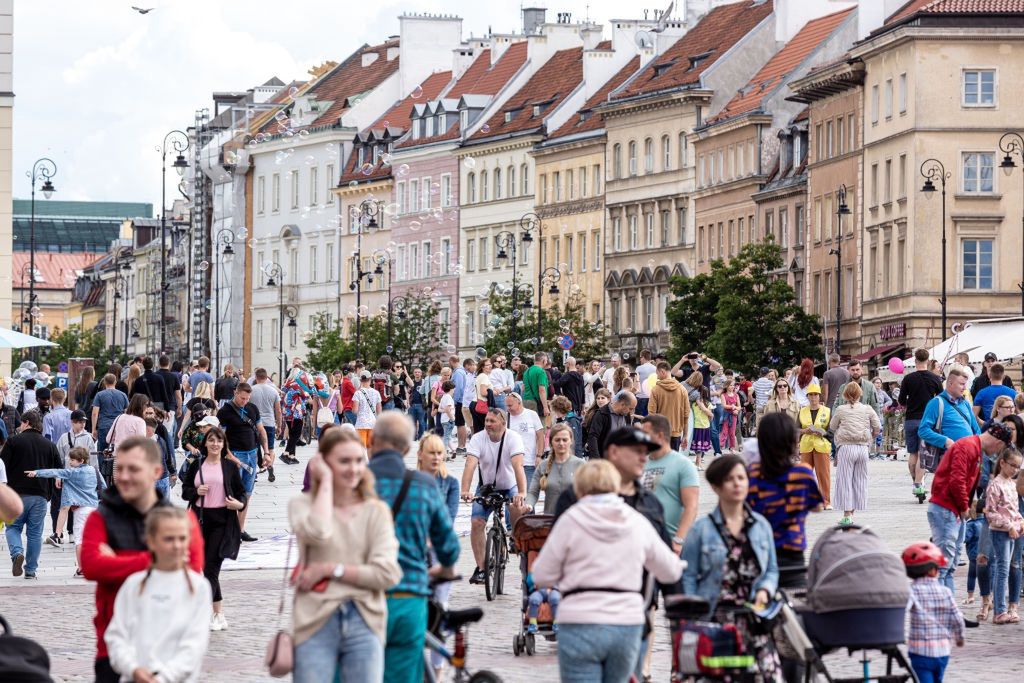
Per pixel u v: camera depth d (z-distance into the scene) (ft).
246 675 90.07
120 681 63.72
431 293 589.32
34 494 134.31
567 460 107.45
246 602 119.85
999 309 409.90
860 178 437.99
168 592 60.08
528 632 94.68
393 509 63.98
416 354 577.84
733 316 435.94
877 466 233.14
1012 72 410.52
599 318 561.84
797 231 472.44
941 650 81.00
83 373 211.82
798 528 72.13
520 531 94.68
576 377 234.17
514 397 141.49
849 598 68.28
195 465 106.83
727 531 68.39
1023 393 151.74
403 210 640.58
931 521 105.70
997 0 414.62
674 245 529.45
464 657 69.67
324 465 61.11
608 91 577.43
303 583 60.34
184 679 59.67
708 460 238.07
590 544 64.39
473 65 654.53
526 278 591.78
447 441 259.80
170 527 59.98
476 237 610.65
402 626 63.72
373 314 654.53
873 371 423.64
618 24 594.65
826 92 455.22
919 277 410.52
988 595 107.55
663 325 533.55
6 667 56.70
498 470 117.39
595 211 562.25
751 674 65.26
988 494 105.29
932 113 410.31
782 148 485.97
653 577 70.33
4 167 287.69
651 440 74.59
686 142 526.57
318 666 60.18
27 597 123.85
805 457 160.45
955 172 410.52
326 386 273.54
